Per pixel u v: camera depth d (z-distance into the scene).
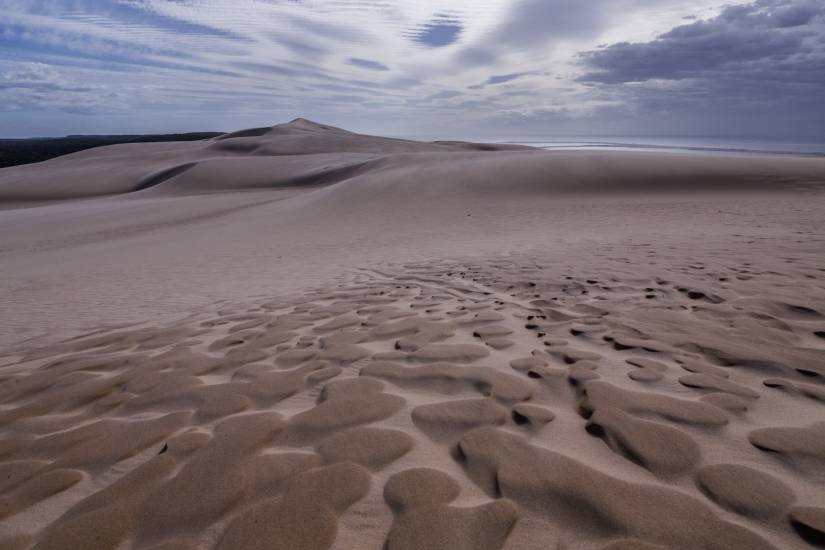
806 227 7.80
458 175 19.39
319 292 4.56
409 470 1.41
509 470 1.38
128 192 38.75
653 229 8.85
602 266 4.68
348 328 3.01
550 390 1.93
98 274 8.51
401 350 2.50
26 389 2.39
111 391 2.23
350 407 1.83
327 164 36.97
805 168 17.09
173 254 10.67
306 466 1.45
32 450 1.71
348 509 1.25
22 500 1.41
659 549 1.08
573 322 2.87
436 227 12.12
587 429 1.62
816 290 3.24
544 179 17.98
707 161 19.14
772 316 2.75
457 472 1.40
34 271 9.77
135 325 4.11
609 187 16.75
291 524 1.20
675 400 1.77
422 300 3.77
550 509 1.22
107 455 1.62
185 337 3.15
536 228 10.58
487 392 1.93
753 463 1.37
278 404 1.94
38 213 23.06
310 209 17.09
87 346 3.22
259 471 1.43
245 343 2.85
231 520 1.23
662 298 3.33
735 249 5.32
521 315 3.11
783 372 1.99
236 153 62.66
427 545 1.11
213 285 6.46
